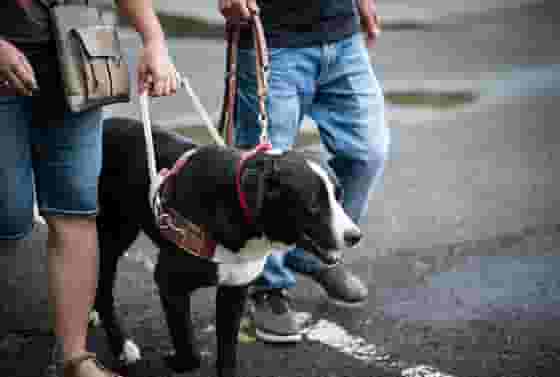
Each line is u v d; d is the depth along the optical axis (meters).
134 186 3.21
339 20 3.65
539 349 3.70
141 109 3.02
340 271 4.09
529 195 5.62
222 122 3.61
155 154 3.22
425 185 5.81
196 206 2.85
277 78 3.61
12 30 2.62
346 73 3.74
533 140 6.74
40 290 4.13
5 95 2.63
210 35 9.55
